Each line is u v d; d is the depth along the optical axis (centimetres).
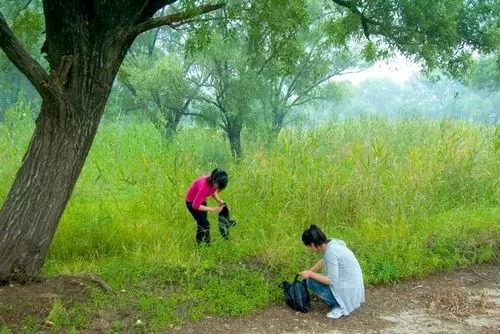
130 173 1180
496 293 711
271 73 1470
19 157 1138
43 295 594
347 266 628
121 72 1084
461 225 905
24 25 831
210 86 1605
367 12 1231
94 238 815
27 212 627
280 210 945
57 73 620
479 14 1391
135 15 654
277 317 621
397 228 868
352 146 1220
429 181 1062
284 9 827
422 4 1216
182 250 789
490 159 1180
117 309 596
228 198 999
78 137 645
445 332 587
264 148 1210
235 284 680
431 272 784
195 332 570
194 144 1580
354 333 583
